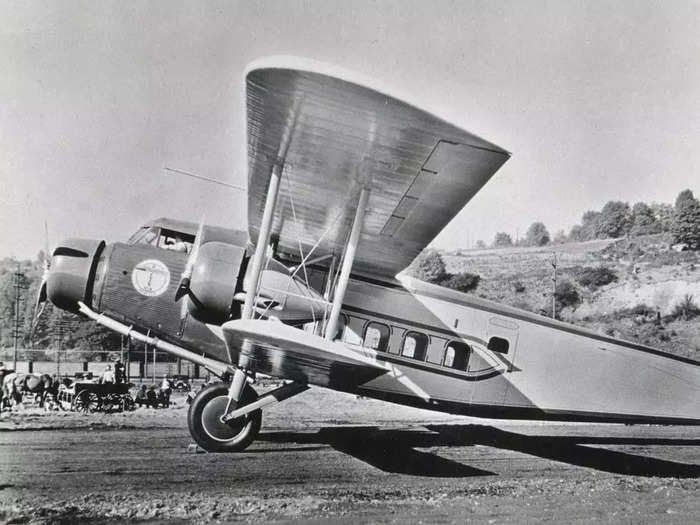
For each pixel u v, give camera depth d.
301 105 5.02
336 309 6.57
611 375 9.53
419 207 6.98
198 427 7.45
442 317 8.74
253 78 4.74
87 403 12.55
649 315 50.75
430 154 5.55
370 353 8.35
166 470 6.62
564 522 5.48
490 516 5.53
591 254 64.19
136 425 10.52
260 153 6.25
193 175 7.77
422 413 15.95
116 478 6.21
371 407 17.02
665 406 9.72
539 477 7.61
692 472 8.54
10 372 12.80
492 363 8.92
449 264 71.81
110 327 7.80
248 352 6.54
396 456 8.57
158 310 7.75
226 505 5.35
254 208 7.74
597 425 15.25
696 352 44.47
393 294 8.64
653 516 5.87
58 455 7.45
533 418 9.19
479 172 5.74
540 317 9.33
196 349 7.85
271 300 7.40
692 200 59.66
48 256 8.54
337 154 5.94
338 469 7.25
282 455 7.91
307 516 5.14
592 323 52.69
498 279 65.19
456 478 7.23
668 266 56.31
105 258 7.85
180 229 8.09
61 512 4.98
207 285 7.09
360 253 8.48
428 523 5.18
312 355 5.97
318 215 7.70
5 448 7.89
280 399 7.61
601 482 7.46
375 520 5.16
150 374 28.06
